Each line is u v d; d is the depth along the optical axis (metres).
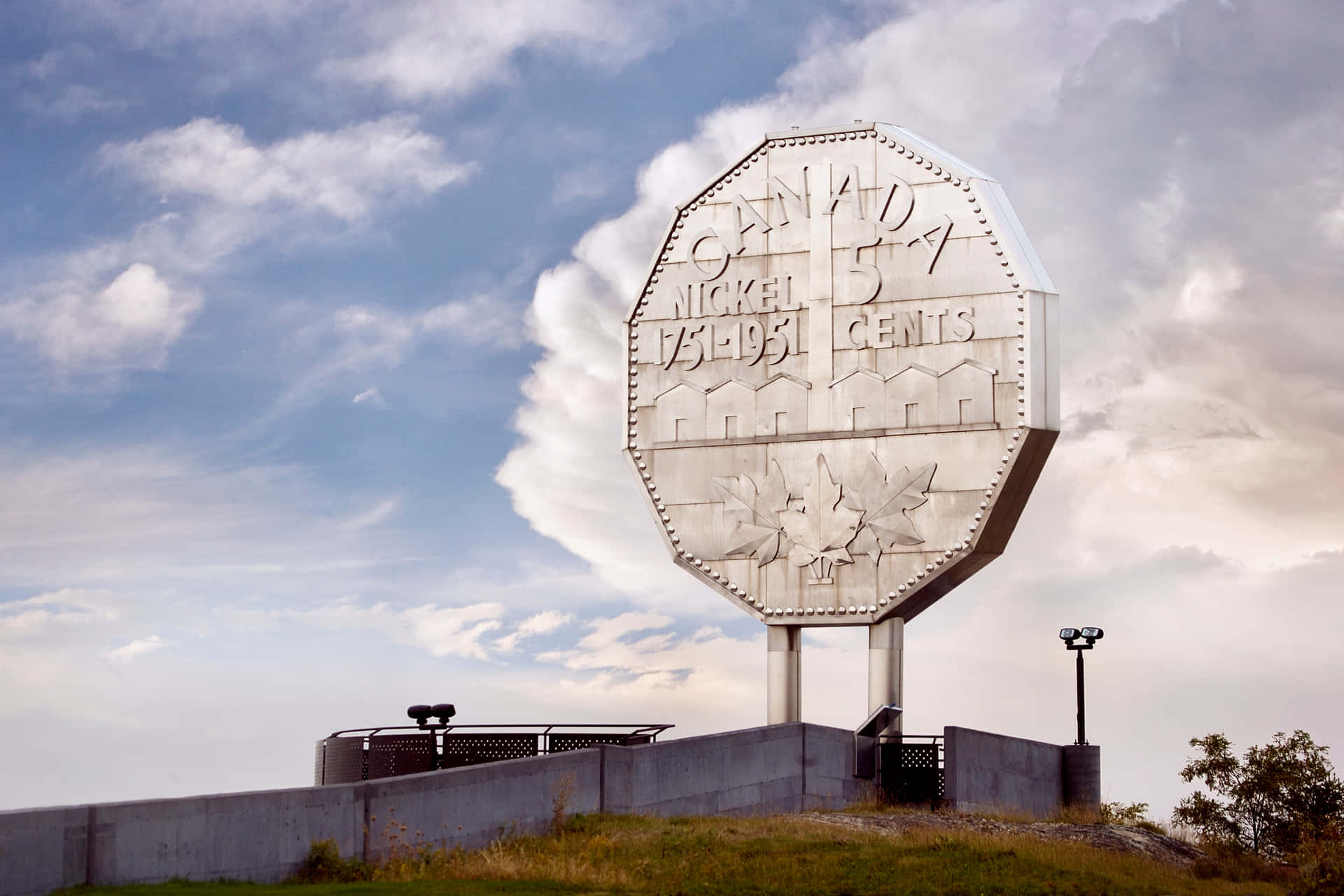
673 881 23.47
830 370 39.12
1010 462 37.16
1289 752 38.53
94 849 19.39
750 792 33.12
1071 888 24.94
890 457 38.22
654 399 40.53
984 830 32.38
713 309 40.41
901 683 37.97
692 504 39.78
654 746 30.31
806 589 38.47
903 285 38.78
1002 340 37.72
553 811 27.50
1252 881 31.41
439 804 24.70
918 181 39.19
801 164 40.28
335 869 22.11
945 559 37.44
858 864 25.47
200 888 19.95
